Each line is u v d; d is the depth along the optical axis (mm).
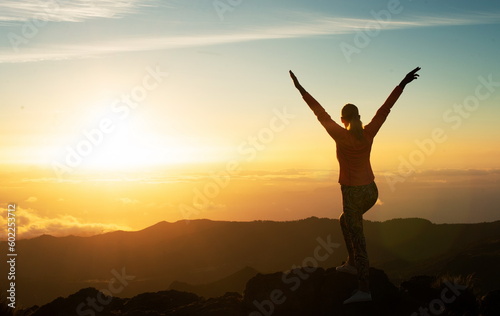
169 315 8820
